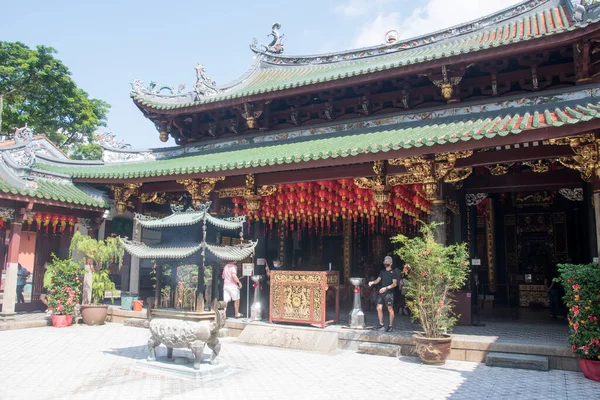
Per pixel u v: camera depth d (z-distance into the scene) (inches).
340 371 404.5
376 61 808.9
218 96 747.4
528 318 645.3
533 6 707.4
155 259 435.8
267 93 687.7
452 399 321.4
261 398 323.0
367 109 661.3
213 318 407.5
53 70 1654.8
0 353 460.8
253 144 743.1
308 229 882.8
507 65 562.6
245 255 438.9
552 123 414.9
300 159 522.0
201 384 359.6
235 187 647.8
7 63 1581.0
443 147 466.9
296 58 898.1
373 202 571.5
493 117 544.4
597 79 525.0
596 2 513.3
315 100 705.6
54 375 379.9
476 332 508.7
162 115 783.7
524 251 860.0
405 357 464.1
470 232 650.8
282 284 557.0
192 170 598.2
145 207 758.5
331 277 553.9
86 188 738.8
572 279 391.2
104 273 684.1
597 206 436.8
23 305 719.1
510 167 610.2
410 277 466.6
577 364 404.2
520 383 363.3
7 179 639.8
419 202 567.5
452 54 553.6
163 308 430.3
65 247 770.2
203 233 413.4
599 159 431.2
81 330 609.3
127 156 805.9
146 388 345.7
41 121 1688.0
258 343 524.4
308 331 516.7
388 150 483.8
